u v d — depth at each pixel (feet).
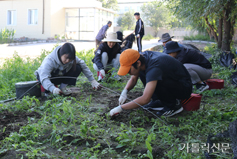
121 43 25.17
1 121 10.62
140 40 37.27
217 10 30.81
